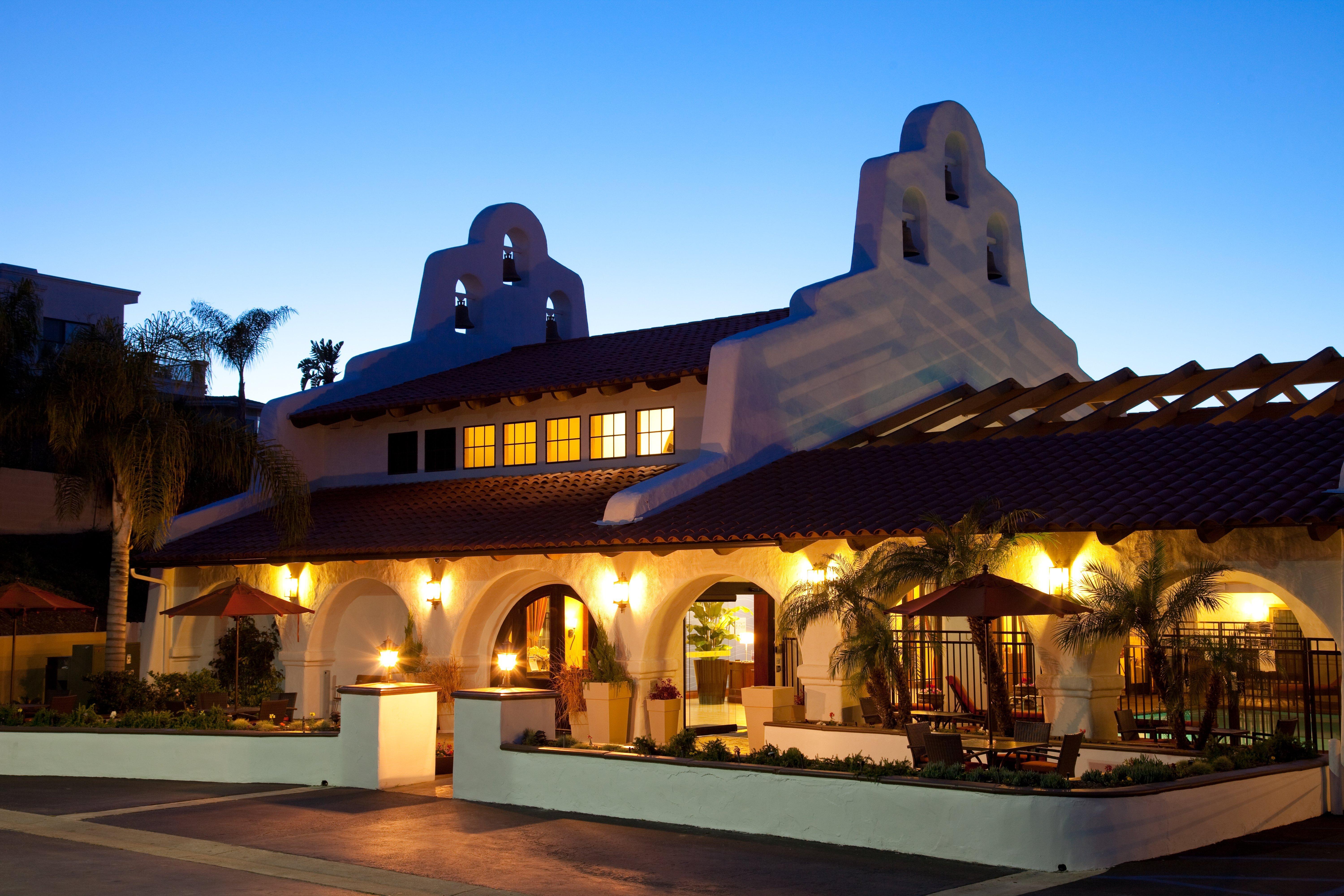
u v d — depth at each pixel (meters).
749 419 23.17
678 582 21.73
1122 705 21.27
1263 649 16.50
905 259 26.66
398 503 26.83
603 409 26.25
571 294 35.00
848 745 18.38
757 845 13.95
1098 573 17.19
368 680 24.09
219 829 15.04
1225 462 18.53
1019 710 21.81
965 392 26.91
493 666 25.06
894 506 19.59
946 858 13.05
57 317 41.59
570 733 22.58
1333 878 11.64
